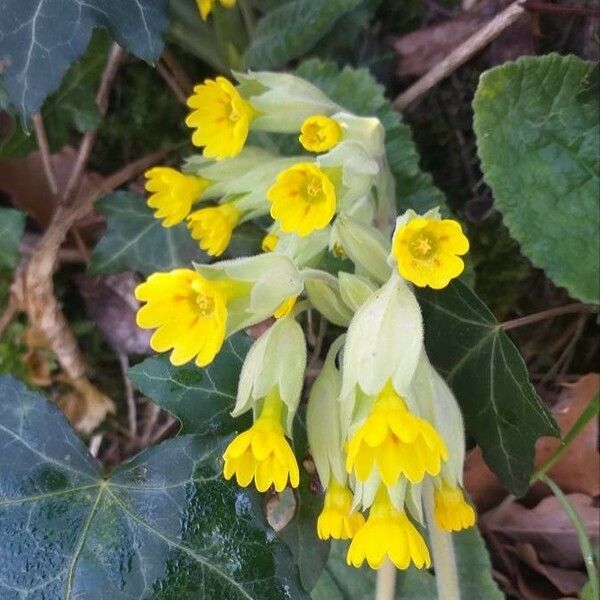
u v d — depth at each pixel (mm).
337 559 147
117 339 171
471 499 153
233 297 105
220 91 132
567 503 144
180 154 174
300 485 127
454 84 163
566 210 139
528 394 125
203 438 119
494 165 137
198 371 127
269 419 108
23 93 119
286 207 113
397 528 103
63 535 116
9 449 118
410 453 99
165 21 122
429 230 103
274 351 112
